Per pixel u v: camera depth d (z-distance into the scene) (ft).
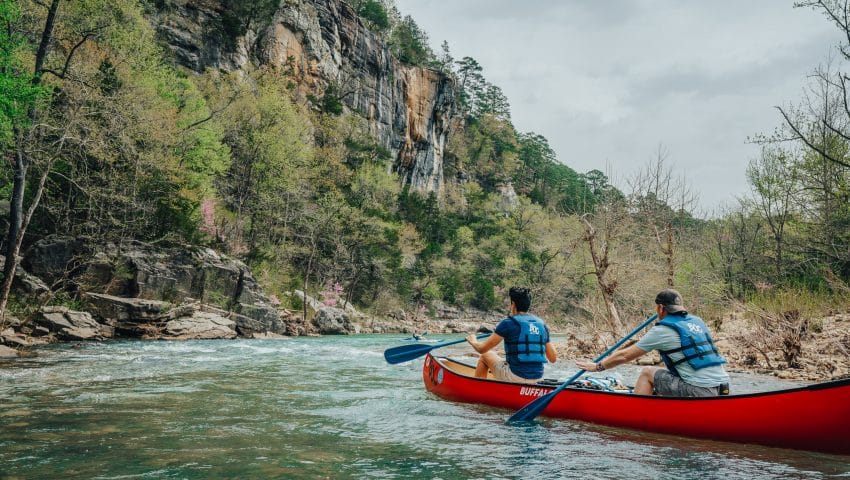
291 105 150.92
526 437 14.05
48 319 53.01
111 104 55.72
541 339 18.76
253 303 79.41
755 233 80.69
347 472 10.57
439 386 22.04
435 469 10.84
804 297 42.86
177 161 85.97
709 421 13.37
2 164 55.98
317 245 139.54
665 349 14.55
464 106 361.51
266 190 127.85
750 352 35.94
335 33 222.07
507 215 291.58
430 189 275.18
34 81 49.85
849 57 49.62
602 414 15.66
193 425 15.26
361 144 204.74
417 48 303.89
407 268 181.98
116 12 78.69
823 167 66.49
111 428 14.71
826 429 11.71
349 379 28.12
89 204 66.54
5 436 13.58
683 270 64.75
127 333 61.26
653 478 10.18
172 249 72.69
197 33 156.76
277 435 14.06
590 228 50.31
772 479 10.09
